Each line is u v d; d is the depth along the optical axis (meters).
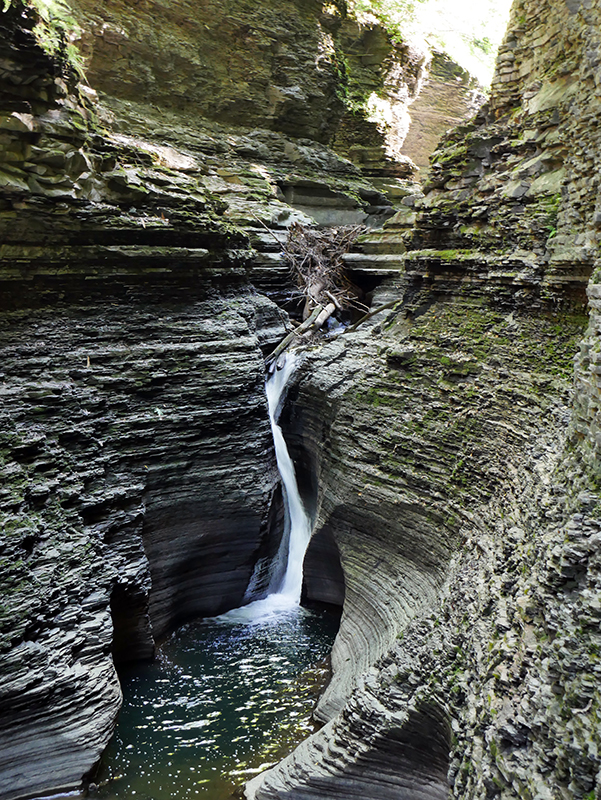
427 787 11.76
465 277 19.17
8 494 14.55
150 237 18.69
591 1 14.96
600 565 8.13
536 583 9.34
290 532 21.97
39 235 16.77
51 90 16.19
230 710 15.66
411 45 36.00
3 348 16.44
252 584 20.55
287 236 27.58
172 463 18.50
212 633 18.95
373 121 35.50
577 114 15.00
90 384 17.52
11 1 14.53
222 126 31.06
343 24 34.50
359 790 12.12
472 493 15.30
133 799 13.24
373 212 34.25
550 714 7.43
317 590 20.30
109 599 15.52
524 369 16.09
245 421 19.80
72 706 13.81
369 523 17.67
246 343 20.30
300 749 13.37
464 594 11.97
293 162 32.16
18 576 13.96
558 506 10.07
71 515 15.79
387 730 11.55
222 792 13.35
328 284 27.12
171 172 20.12
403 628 14.73
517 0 18.84
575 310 15.30
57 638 14.16
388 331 21.77
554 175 16.55
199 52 29.80
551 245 15.69
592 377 9.88
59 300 17.64
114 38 27.33
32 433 15.80
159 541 18.50
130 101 28.44
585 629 7.70
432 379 18.38
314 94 32.62
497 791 7.61
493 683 8.86
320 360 21.80
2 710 13.04
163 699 15.99
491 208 18.22
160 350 18.67
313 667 17.23
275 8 31.22
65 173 16.67
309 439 21.52
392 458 17.72
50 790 13.30
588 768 6.57
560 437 12.80
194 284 20.16
